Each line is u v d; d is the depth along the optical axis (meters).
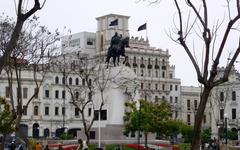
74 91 109.38
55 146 66.94
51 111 144.62
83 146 48.22
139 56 180.25
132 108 70.56
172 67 189.38
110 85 72.19
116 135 71.25
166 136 95.31
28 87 135.50
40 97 141.00
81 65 120.06
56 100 144.88
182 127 103.06
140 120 70.38
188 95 187.50
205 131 119.56
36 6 19.33
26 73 134.62
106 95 72.56
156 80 181.12
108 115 72.06
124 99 72.19
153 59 183.00
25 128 139.00
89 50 180.75
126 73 72.50
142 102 74.75
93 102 72.50
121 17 183.25
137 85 73.88
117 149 57.88
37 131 141.12
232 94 133.00
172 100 183.62
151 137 81.56
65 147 62.94
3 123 51.59
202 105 19.75
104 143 69.75
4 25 49.53
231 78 132.75
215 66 19.67
